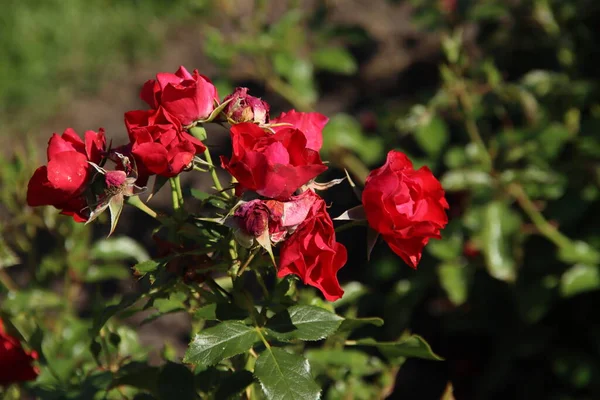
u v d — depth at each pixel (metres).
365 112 3.17
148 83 1.12
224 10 2.65
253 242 1.06
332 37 2.46
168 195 2.83
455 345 2.44
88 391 1.25
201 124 1.11
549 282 2.03
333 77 3.40
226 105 1.11
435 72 3.32
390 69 3.38
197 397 1.17
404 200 1.08
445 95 2.02
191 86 1.08
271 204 1.04
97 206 1.08
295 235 1.04
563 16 2.27
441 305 2.42
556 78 2.15
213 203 1.13
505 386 2.27
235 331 1.09
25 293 1.53
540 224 1.96
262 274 1.15
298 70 2.39
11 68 3.74
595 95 2.15
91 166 1.09
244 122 1.05
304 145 1.04
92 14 4.11
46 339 1.49
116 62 3.86
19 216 1.62
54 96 3.63
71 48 3.91
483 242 1.94
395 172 1.08
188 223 1.12
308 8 3.74
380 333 2.25
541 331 2.19
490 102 2.08
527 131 2.00
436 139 2.11
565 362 2.11
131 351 1.43
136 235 2.75
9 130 3.46
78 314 2.42
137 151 1.06
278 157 1.03
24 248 1.67
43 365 1.31
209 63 3.75
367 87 3.33
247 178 1.04
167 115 1.08
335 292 1.05
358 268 2.62
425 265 2.23
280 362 1.07
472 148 1.99
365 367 1.35
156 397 1.25
